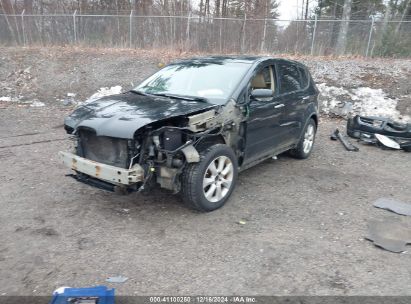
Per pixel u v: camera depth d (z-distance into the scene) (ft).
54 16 61.21
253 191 17.29
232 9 81.51
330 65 44.88
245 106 15.89
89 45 58.95
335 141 28.60
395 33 54.60
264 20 58.39
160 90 17.25
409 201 16.79
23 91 42.73
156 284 10.24
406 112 36.24
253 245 12.42
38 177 18.34
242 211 15.05
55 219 13.94
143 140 13.03
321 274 10.87
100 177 13.05
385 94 38.63
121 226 13.50
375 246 12.59
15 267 10.88
